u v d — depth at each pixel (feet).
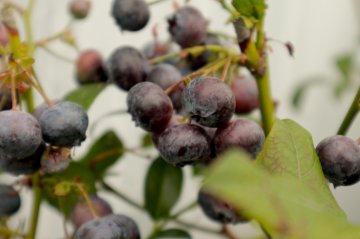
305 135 0.85
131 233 0.99
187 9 1.11
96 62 1.18
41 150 0.97
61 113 0.94
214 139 0.93
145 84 0.97
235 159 0.63
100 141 1.28
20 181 1.11
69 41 1.23
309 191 0.76
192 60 1.11
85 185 1.09
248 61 1.00
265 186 0.65
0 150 0.91
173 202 1.25
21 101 1.06
